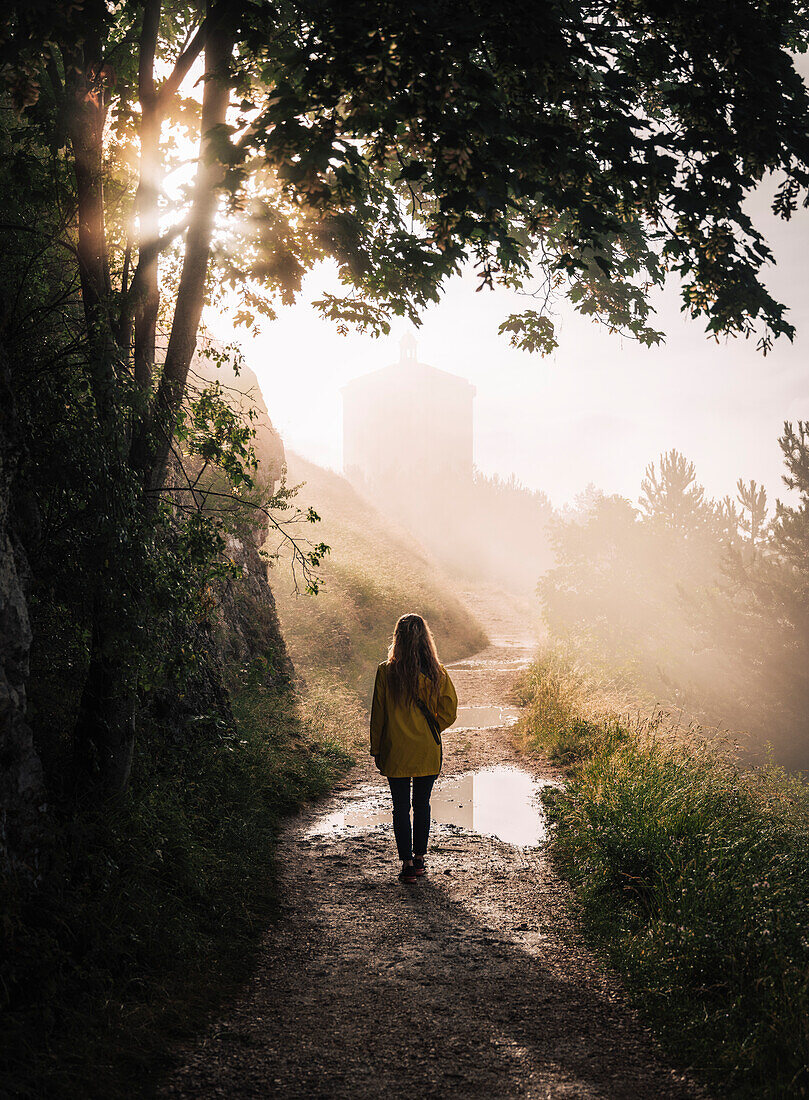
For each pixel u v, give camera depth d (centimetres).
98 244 513
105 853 415
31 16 348
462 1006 359
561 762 918
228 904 462
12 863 347
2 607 364
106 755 481
